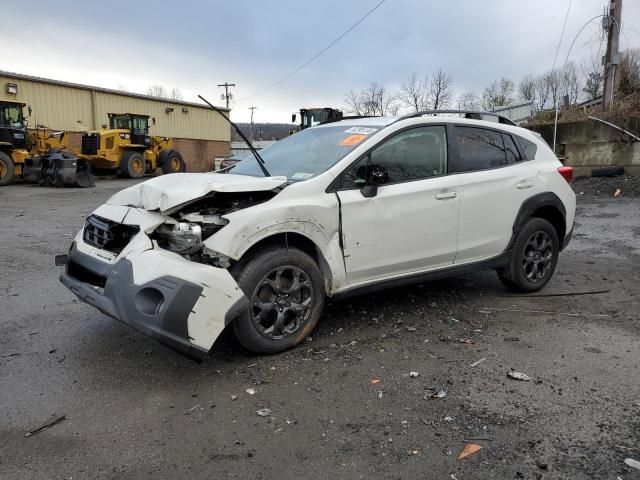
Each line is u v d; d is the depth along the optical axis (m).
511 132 5.34
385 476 2.56
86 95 28.45
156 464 2.67
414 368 3.73
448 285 5.78
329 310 4.90
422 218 4.45
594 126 15.42
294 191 3.87
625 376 3.60
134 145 25.05
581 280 6.03
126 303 3.40
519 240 5.22
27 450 2.78
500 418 3.07
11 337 4.30
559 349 4.07
